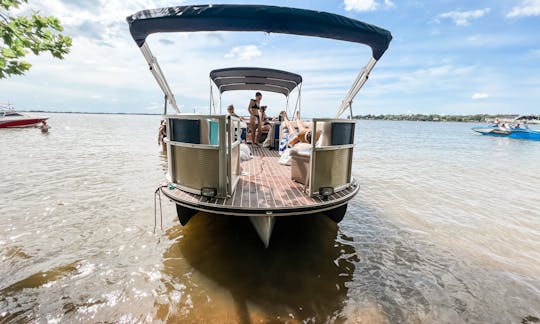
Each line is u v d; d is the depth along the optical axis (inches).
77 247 147.6
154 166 375.2
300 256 146.4
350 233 177.5
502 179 355.9
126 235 163.3
